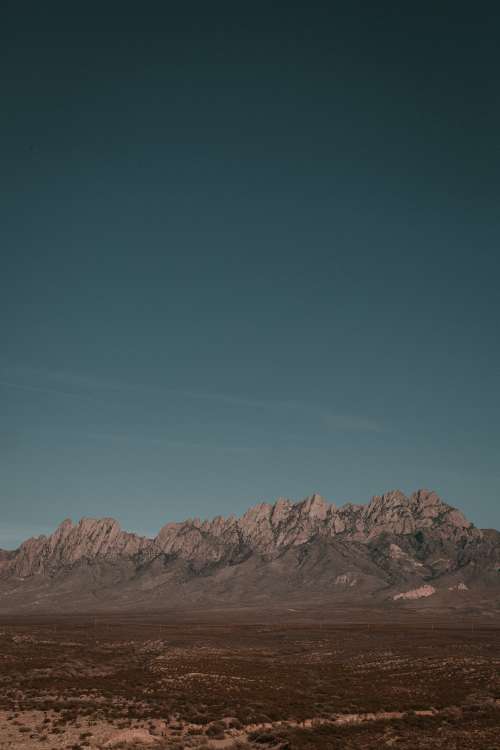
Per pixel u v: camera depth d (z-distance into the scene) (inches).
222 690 3196.4
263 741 2246.6
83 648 5644.7
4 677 3612.2
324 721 2586.1
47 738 2197.3
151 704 2805.1
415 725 2496.3
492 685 3373.5
